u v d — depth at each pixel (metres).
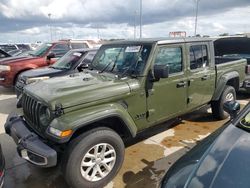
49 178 3.56
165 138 4.78
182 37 4.48
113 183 3.38
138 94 3.67
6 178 3.56
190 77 4.46
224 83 5.26
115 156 3.34
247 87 6.98
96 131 3.14
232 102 3.34
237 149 2.29
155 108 3.95
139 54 3.88
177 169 2.28
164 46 3.97
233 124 2.74
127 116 3.49
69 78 3.97
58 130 2.90
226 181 1.92
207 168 2.11
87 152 3.07
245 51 8.28
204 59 4.85
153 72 3.74
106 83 3.52
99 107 3.25
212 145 2.44
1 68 8.72
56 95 3.13
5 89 9.84
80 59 6.90
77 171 3.01
